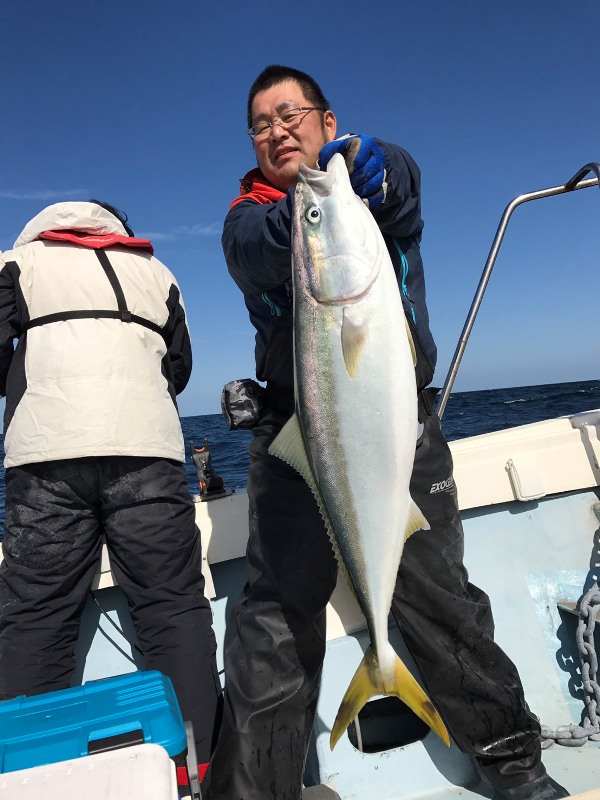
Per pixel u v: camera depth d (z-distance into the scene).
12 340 2.24
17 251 2.28
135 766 1.16
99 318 2.21
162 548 2.17
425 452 2.14
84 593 2.19
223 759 1.82
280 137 2.15
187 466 9.48
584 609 2.31
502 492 2.67
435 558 2.11
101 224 2.36
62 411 2.08
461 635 2.08
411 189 1.87
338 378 1.70
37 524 2.08
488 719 2.02
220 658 2.47
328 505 1.74
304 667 1.92
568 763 2.09
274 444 1.81
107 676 2.38
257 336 2.31
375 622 1.73
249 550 2.10
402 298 2.10
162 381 2.34
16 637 2.04
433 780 2.11
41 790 1.10
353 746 2.21
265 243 1.83
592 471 2.73
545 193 2.65
